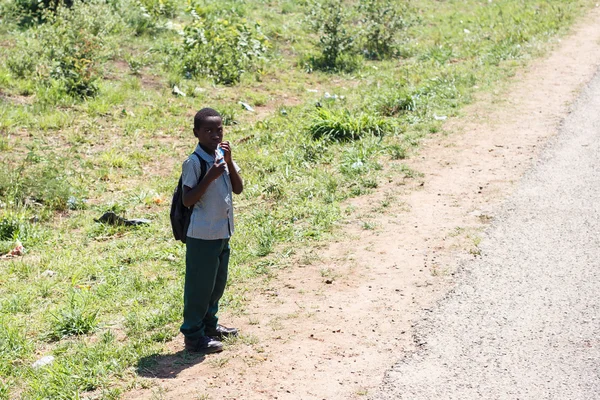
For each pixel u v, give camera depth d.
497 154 9.95
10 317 6.36
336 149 10.59
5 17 16.11
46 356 5.63
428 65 16.25
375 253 7.11
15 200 9.26
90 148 11.37
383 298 6.20
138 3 17.73
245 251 7.37
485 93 13.16
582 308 5.89
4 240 8.38
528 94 13.00
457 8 23.06
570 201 8.23
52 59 14.07
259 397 4.87
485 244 7.18
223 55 15.62
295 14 20.22
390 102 12.55
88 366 5.39
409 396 4.82
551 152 9.97
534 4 23.17
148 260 7.59
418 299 6.15
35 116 12.23
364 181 9.02
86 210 9.33
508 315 5.82
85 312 6.36
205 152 5.26
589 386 4.86
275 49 17.50
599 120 11.39
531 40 17.75
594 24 19.80
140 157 11.07
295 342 5.56
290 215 8.25
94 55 13.96
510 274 6.54
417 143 10.52
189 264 5.31
